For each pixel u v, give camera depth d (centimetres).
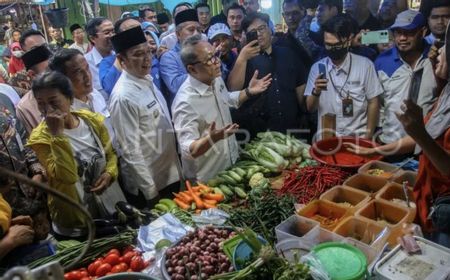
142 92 238
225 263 148
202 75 230
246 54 285
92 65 347
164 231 182
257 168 248
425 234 176
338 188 202
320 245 148
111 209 222
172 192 266
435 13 231
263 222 177
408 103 155
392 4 273
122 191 258
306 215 183
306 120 305
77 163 205
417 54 244
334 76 267
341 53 255
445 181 166
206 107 236
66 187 193
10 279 67
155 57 351
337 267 137
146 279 139
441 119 164
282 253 144
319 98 276
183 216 200
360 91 262
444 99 166
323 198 193
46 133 190
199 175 252
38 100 184
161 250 167
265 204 193
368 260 149
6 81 459
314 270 132
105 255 171
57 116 182
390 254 146
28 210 183
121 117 231
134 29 226
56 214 202
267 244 147
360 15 281
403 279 135
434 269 138
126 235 180
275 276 131
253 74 287
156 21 551
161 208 224
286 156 262
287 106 297
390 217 182
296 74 294
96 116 221
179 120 234
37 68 279
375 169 224
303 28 300
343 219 174
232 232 168
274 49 297
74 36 511
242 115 299
